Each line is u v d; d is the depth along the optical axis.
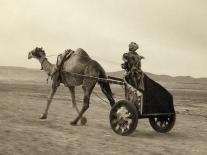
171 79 91.56
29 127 14.33
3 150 10.62
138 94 13.99
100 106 24.41
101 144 12.30
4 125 14.27
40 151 10.84
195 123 18.44
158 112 14.32
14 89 36.34
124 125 14.02
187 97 38.09
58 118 17.28
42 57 16.88
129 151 11.66
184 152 12.04
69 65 15.79
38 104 22.45
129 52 14.48
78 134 13.69
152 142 13.24
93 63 15.29
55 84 16.33
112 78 15.29
